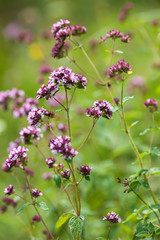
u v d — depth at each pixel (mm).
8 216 491
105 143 534
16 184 546
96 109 390
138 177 399
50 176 484
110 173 492
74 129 537
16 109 463
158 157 499
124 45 596
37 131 394
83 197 489
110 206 473
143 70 669
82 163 510
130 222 447
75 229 382
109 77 416
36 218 443
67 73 383
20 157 398
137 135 537
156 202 406
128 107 554
